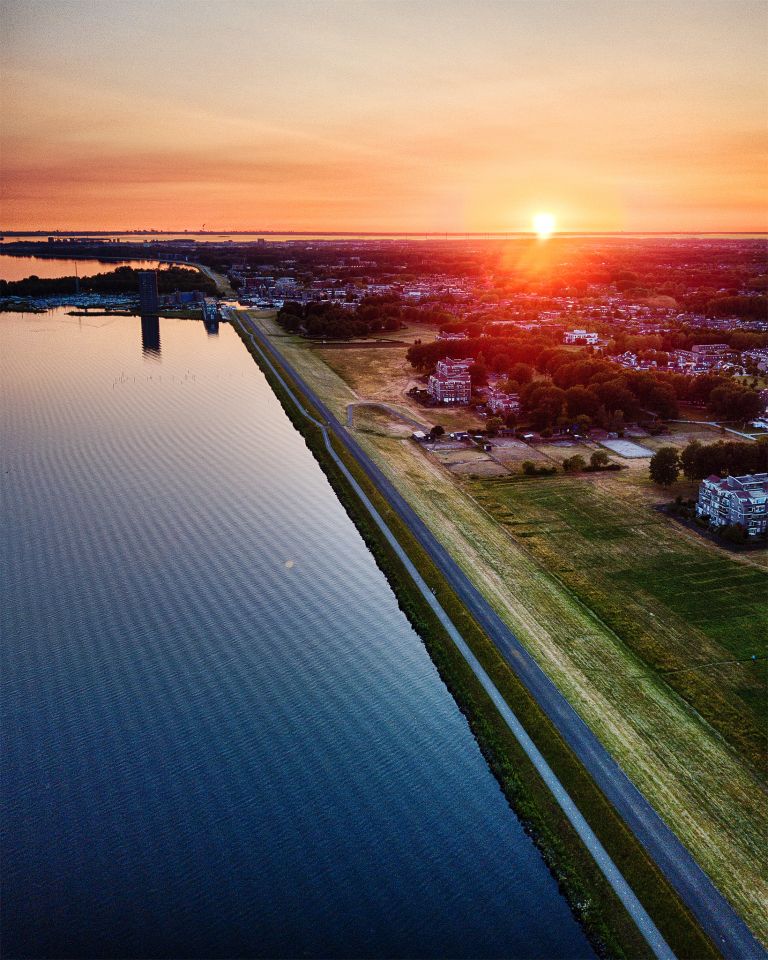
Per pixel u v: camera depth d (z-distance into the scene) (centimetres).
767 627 16450
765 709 13925
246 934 10256
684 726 13550
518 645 15925
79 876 11106
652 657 15525
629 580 18612
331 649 16488
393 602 18325
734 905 10219
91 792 12644
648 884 10531
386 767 13112
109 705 14788
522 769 12744
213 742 13762
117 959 9900
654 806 11800
